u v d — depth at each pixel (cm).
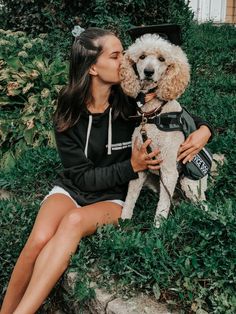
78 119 286
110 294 262
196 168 280
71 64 282
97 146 290
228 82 575
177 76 266
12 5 718
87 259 279
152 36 274
